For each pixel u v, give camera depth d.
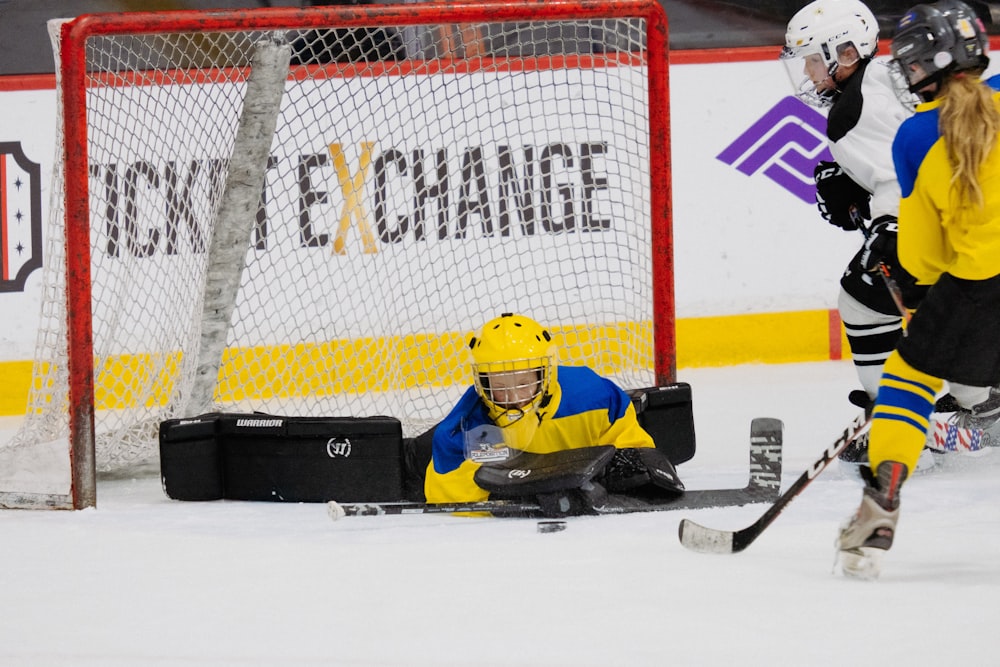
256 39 17.88
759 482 13.64
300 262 22.02
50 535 13.28
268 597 10.27
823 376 24.56
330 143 22.08
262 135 18.08
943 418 18.16
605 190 22.06
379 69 21.73
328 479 15.02
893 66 11.66
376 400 22.11
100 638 9.31
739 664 8.12
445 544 11.94
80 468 14.97
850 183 15.59
